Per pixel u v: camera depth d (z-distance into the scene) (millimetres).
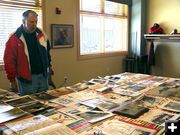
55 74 4074
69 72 4336
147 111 1525
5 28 3324
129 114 1455
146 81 2537
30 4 3537
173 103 1697
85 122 1344
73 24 4285
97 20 4926
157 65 5578
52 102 1761
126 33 5730
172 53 5281
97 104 1692
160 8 5371
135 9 5594
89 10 4672
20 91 2430
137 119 1388
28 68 2412
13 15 3385
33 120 1370
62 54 4152
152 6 5508
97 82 2463
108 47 5336
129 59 5586
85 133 1199
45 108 1609
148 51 5660
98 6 4875
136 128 1251
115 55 5422
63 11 4051
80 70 4562
